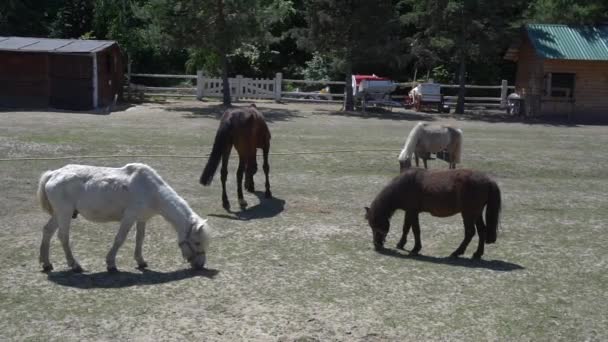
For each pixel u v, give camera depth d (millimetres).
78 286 7102
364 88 28516
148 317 6301
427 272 7949
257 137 11289
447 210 8398
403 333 6152
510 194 12922
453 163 13727
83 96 24828
